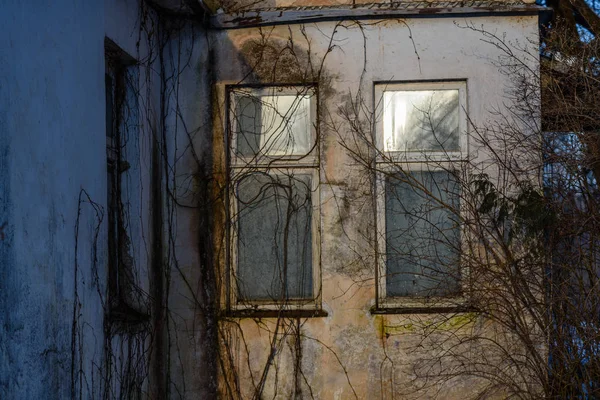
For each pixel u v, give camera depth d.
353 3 5.86
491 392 5.54
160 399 5.62
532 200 5.38
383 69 5.83
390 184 5.82
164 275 5.78
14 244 3.15
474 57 5.81
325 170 5.78
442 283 5.70
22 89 3.30
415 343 5.63
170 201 5.84
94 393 4.12
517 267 5.27
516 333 5.30
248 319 5.74
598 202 5.46
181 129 5.88
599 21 7.17
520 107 5.70
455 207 5.76
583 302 5.25
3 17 3.15
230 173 5.89
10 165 3.15
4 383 3.00
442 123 5.84
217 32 5.93
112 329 4.44
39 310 3.39
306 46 5.88
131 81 5.24
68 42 3.89
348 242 5.73
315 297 5.79
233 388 5.70
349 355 5.66
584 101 5.54
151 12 5.59
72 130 3.90
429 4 5.79
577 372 5.30
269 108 5.92
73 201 3.88
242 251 5.86
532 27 5.80
